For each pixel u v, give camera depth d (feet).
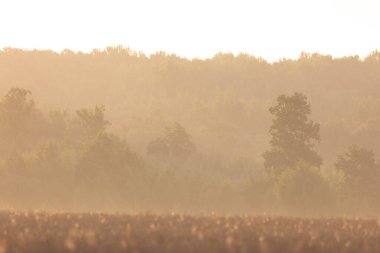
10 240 269.85
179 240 279.49
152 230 329.11
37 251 239.09
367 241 307.37
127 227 332.39
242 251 241.76
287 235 324.19
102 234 299.38
